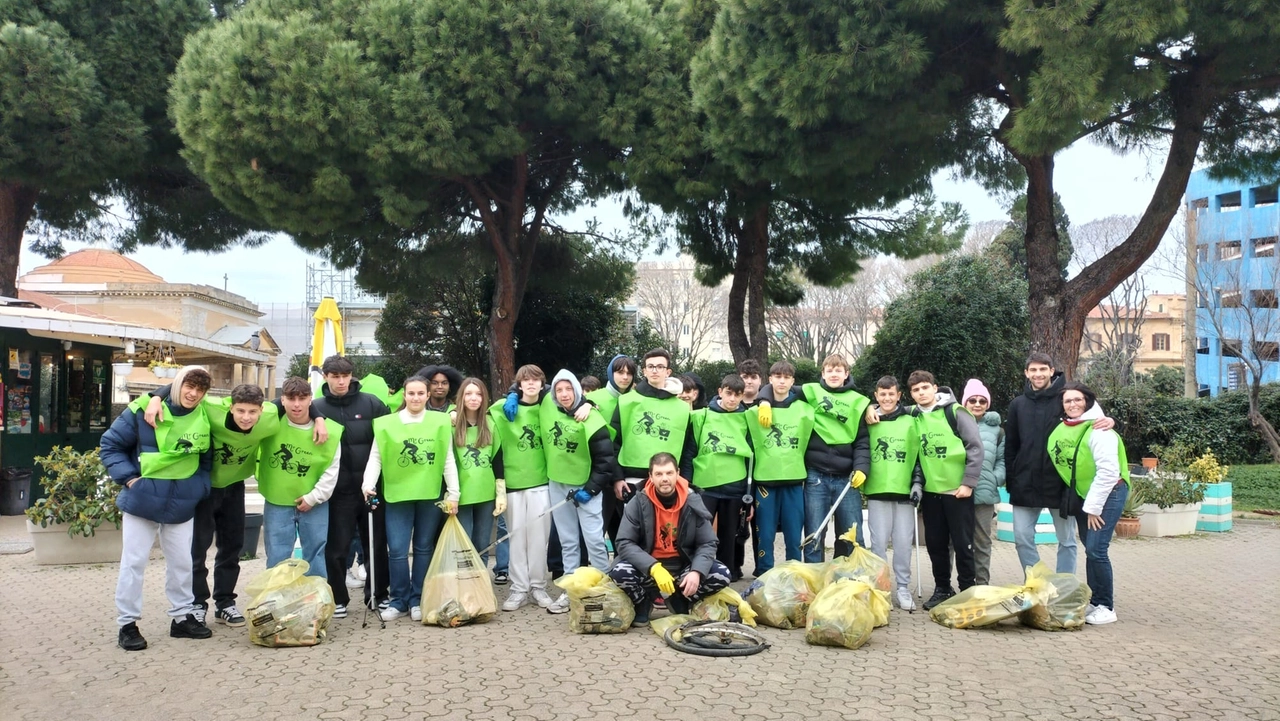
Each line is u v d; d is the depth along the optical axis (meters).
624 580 5.93
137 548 5.55
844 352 34.09
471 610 6.11
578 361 21.23
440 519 6.57
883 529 6.95
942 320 18.98
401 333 21.84
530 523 6.70
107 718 4.29
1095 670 5.12
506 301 15.48
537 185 16.31
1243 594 7.45
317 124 11.52
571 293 20.55
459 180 14.04
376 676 4.95
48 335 12.92
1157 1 8.86
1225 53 10.09
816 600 5.77
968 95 11.90
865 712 4.38
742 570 8.19
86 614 6.48
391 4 12.35
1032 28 9.08
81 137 13.45
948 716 4.33
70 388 13.62
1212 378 34.16
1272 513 13.96
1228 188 32.91
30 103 12.91
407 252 16.00
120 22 14.20
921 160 12.41
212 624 6.18
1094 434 6.24
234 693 4.66
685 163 13.19
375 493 6.43
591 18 12.57
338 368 6.23
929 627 6.20
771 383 7.08
